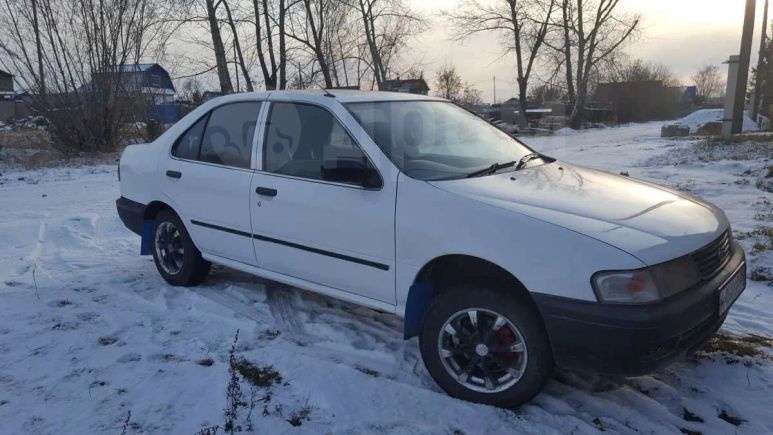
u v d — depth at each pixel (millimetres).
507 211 3178
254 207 4285
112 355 3846
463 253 3217
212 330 4254
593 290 2855
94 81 20484
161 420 3096
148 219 5375
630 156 15789
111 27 20359
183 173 4863
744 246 6039
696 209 3598
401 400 3291
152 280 5449
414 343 4062
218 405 3227
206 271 5176
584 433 2998
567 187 3627
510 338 3164
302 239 4008
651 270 2852
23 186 12820
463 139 4328
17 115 33250
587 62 38500
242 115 4570
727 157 13133
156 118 21953
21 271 5801
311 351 3949
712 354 3832
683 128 26453
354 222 3682
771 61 39094
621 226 3088
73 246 6883
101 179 13680
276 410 3191
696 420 3156
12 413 3164
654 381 3535
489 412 3168
